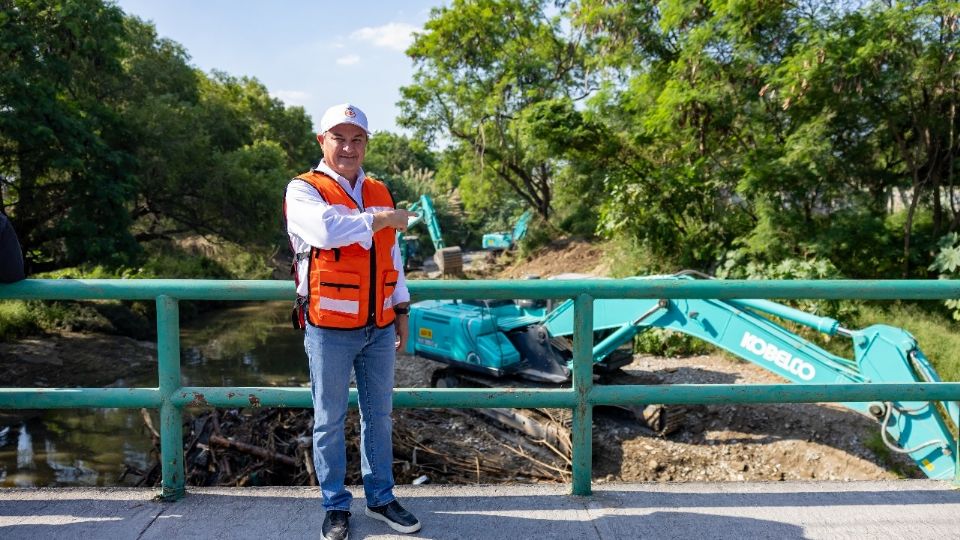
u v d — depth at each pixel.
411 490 3.21
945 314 11.34
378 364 2.75
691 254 14.96
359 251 2.52
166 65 29.22
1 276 2.85
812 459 7.34
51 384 14.69
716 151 14.85
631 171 16.12
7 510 2.98
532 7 27.53
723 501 3.10
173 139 24.20
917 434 5.51
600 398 3.11
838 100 11.74
